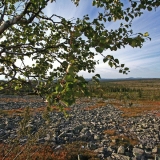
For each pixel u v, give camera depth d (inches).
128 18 142.9
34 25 196.7
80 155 480.7
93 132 758.5
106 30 132.9
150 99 2549.2
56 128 737.6
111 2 145.6
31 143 325.1
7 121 873.5
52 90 111.3
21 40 203.9
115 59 114.7
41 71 183.5
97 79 116.0
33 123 840.3
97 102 2133.4
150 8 142.5
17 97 2399.1
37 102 1953.7
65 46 152.7
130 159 482.9
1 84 171.2
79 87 89.7
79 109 1587.1
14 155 404.8
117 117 1206.9
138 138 708.7
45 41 198.8
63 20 156.9
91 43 107.9
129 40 115.4
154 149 555.5
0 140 565.3
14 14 179.6
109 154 522.0
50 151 496.4
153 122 1019.3
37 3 147.6
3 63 186.5
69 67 92.4
